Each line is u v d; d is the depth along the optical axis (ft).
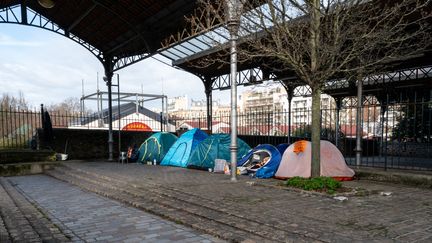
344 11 22.29
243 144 39.83
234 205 19.27
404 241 12.57
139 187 26.94
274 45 26.53
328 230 14.03
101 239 15.14
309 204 19.22
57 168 44.19
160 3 38.37
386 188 24.23
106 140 58.70
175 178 31.24
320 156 26.66
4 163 43.57
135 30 43.50
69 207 22.16
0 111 49.80
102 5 39.88
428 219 15.74
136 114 97.55
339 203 19.38
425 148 41.27
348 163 34.19
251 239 13.75
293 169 29.09
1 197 25.96
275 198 21.09
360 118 32.37
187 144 44.65
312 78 23.02
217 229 15.48
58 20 49.29
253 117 50.52
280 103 178.81
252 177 31.68
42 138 51.37
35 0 44.45
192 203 20.51
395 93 64.75
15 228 16.42
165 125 79.46
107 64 56.29
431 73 57.06
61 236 15.34
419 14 27.78
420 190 23.52
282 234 13.82
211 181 28.91
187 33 42.57
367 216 16.35
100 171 37.76
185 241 14.56
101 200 24.56
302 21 23.54
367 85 62.18
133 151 52.44
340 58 24.26
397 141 44.16
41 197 26.23
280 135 55.52
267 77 54.95
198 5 33.96
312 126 24.52
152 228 16.71
